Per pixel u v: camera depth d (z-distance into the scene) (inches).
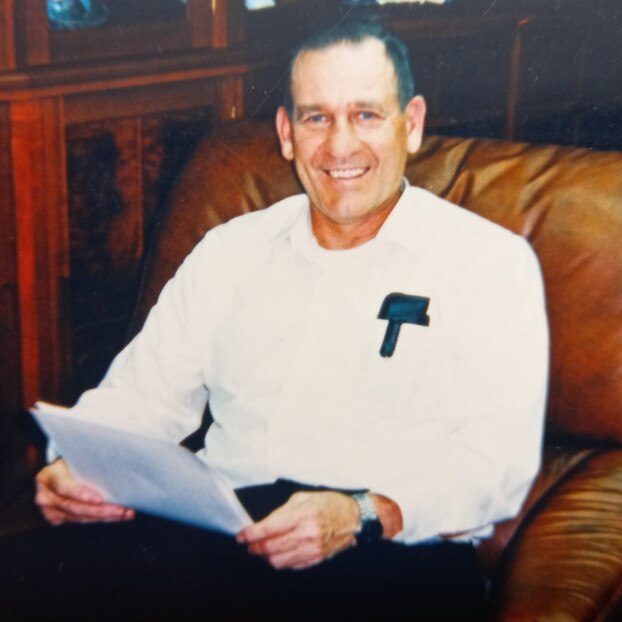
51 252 79.8
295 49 53.1
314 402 53.2
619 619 43.6
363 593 47.2
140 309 65.7
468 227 53.4
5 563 49.6
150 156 83.9
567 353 53.2
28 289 79.4
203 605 46.8
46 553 50.4
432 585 47.9
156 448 42.9
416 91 106.2
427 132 109.5
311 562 45.6
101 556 50.2
